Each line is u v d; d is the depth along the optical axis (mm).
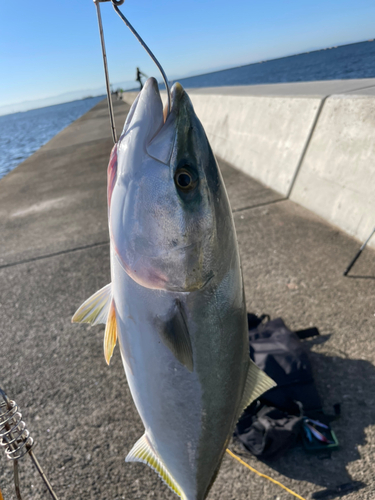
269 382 388
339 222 978
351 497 423
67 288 934
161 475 396
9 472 509
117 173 302
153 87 292
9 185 2250
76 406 590
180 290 307
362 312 685
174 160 288
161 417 355
